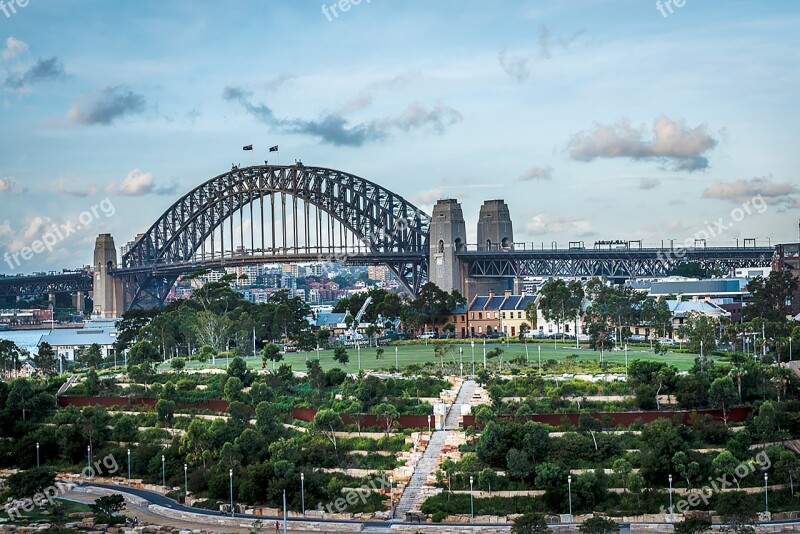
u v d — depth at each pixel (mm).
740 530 168000
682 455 188000
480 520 179875
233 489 198125
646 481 188375
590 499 183750
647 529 174000
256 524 182750
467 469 193375
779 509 182125
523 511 182750
